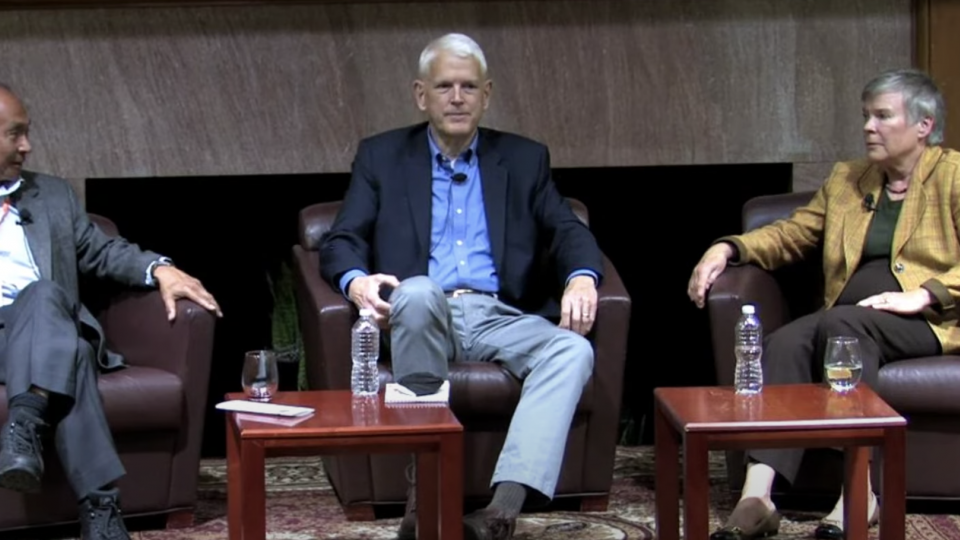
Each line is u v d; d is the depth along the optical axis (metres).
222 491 8.84
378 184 8.35
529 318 7.96
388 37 10.08
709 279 8.22
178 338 7.77
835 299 8.44
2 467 6.89
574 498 8.23
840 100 10.20
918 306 7.81
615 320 7.90
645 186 11.24
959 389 7.59
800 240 8.57
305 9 10.03
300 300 8.66
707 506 6.27
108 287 8.32
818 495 7.93
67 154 10.03
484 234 8.37
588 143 10.20
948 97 10.05
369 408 6.60
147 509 7.75
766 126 10.21
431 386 6.88
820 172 10.25
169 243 11.18
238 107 10.08
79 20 9.93
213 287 11.25
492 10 10.09
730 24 10.13
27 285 7.56
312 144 10.13
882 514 6.34
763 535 7.44
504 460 7.11
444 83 8.19
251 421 6.32
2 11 9.88
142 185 11.08
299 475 9.20
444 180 8.41
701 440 6.23
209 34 10.01
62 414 7.23
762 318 8.22
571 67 10.14
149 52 9.99
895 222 8.32
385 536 7.65
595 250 8.14
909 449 7.75
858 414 6.37
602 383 7.94
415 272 8.23
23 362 7.13
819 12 10.13
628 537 7.57
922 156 8.29
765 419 6.29
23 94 9.95
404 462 7.95
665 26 10.13
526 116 10.17
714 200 11.20
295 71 10.08
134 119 10.04
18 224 8.12
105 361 7.79
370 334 6.99
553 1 10.09
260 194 11.20
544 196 8.45
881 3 10.12
